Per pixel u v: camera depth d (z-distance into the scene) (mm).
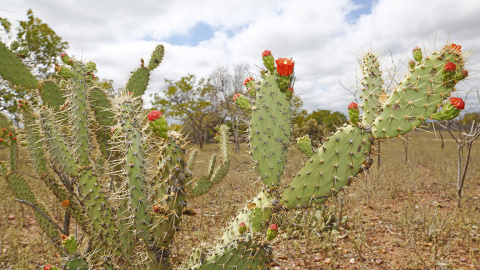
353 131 1754
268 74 2008
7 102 6277
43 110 1839
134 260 1587
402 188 7008
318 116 18469
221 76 22469
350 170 1764
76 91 1856
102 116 2109
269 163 1924
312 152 1897
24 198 2967
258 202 1896
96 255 1792
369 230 4746
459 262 3580
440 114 1617
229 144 4078
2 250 3861
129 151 1442
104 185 1904
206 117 23031
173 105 21562
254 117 1970
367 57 2311
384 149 14547
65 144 1810
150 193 1440
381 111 1753
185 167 1359
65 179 1822
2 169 3059
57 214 4918
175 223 1431
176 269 1694
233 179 7742
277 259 3885
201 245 1733
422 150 13531
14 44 2648
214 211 5637
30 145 2268
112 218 1736
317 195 1813
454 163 9234
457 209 5180
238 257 1608
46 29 10195
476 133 5297
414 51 1745
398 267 3580
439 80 1649
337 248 4129
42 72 10055
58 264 3324
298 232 4520
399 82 1737
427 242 4172
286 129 1970
